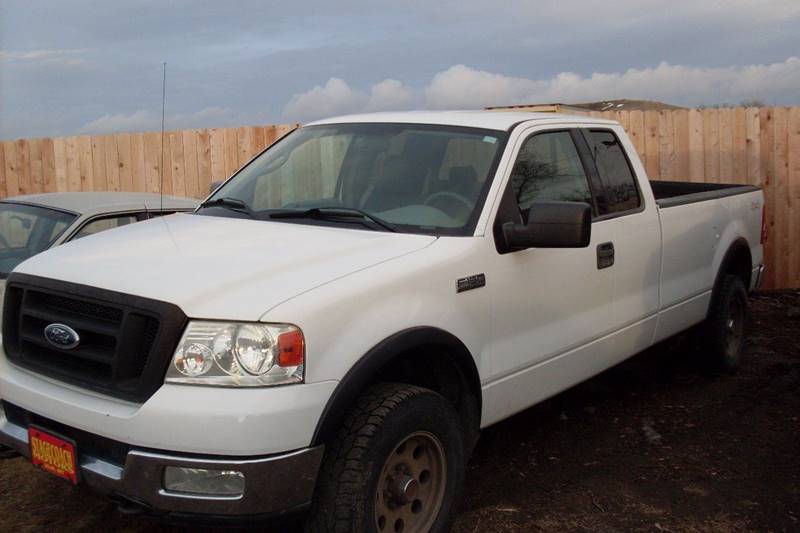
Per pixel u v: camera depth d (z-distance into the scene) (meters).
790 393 6.14
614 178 5.15
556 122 4.83
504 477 4.64
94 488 3.15
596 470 4.75
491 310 3.93
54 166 10.16
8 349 3.63
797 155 9.15
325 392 3.08
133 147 9.85
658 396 6.11
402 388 3.41
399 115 4.83
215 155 9.65
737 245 6.38
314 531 3.19
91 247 3.78
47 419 3.35
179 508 2.97
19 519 4.10
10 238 5.77
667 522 4.09
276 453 2.97
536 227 3.89
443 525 3.59
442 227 3.95
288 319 3.04
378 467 3.22
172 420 2.92
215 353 2.98
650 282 5.26
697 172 9.27
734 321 6.54
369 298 3.32
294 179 4.63
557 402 5.99
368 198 4.22
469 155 4.32
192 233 3.93
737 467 4.78
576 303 4.54
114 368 3.12
